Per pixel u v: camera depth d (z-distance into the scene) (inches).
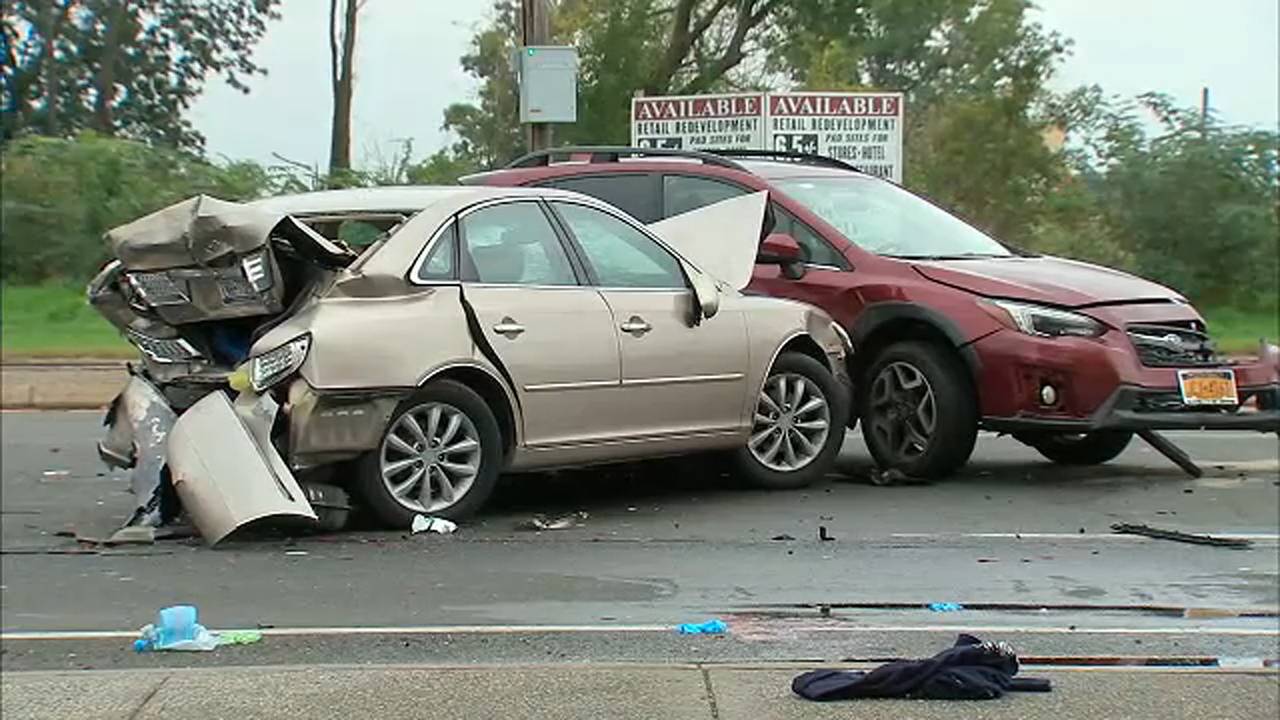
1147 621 291.6
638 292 396.8
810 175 495.5
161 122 1631.4
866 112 892.0
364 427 352.8
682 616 294.7
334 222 386.9
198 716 222.1
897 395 447.5
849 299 451.5
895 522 390.3
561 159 530.3
